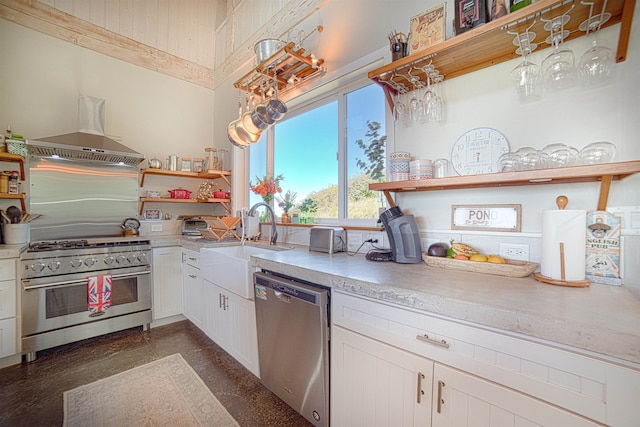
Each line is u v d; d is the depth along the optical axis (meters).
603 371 0.67
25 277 2.09
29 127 2.69
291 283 1.46
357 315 1.18
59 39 2.86
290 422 1.52
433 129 1.59
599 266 1.07
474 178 1.21
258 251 2.45
